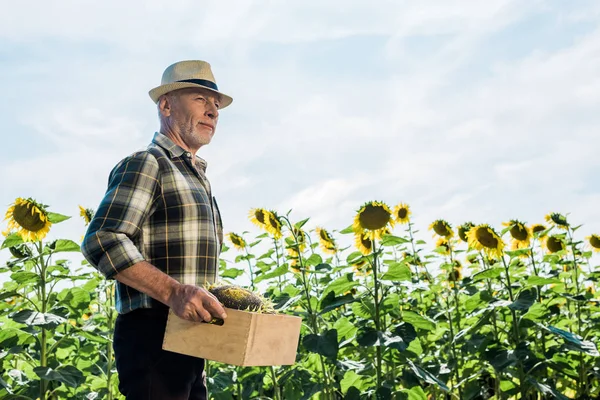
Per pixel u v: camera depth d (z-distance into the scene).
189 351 2.42
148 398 2.50
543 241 5.85
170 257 2.62
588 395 5.30
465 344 5.16
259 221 5.01
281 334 2.52
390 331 4.11
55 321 3.62
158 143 2.85
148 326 2.57
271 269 5.89
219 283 2.71
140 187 2.58
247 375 4.96
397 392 4.11
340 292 4.35
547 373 5.44
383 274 4.25
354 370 4.46
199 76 2.97
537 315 4.78
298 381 4.90
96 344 5.32
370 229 4.20
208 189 3.00
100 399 4.75
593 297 6.52
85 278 4.13
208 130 2.95
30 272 4.00
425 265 6.63
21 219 3.85
